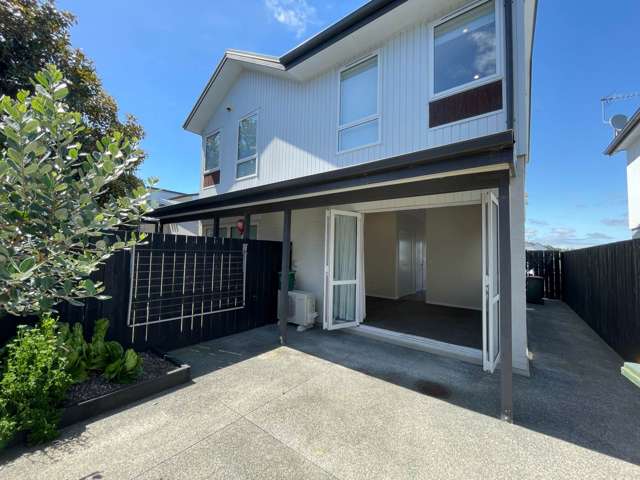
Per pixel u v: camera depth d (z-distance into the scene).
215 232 7.50
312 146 6.81
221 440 2.58
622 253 4.70
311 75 6.89
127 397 3.14
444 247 8.94
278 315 6.70
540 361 4.59
